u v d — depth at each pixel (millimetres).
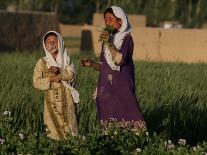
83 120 17453
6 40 55281
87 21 140125
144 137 14445
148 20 115500
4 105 18625
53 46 14820
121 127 15000
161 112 19156
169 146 13797
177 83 25266
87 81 24672
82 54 46594
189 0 127938
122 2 87438
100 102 15211
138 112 15148
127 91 15086
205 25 111062
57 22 60438
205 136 17984
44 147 13445
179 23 122250
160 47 49469
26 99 19672
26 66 30266
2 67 29250
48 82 14836
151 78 26500
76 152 13227
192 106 20094
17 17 56438
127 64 15133
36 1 121250
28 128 15992
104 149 13477
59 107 14906
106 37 14773
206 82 26391
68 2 139625
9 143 13633
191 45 48062
